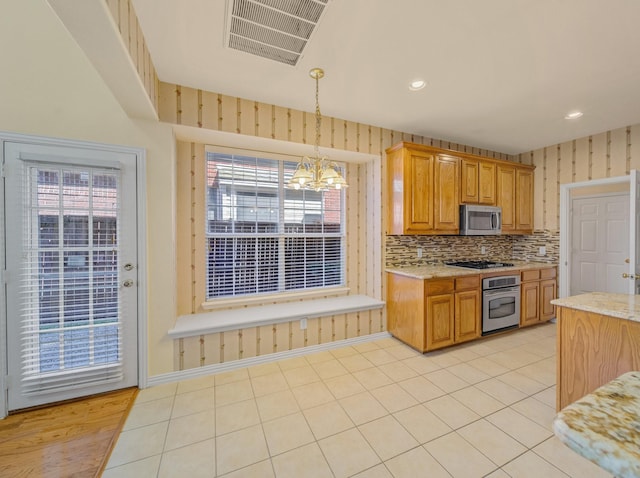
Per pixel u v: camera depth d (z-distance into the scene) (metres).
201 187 2.66
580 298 1.72
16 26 1.86
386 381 2.26
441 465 1.45
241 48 1.76
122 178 2.08
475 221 3.25
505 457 1.50
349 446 1.58
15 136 1.85
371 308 3.02
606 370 1.49
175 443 1.61
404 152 2.86
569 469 1.42
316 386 2.19
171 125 2.19
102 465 1.47
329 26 1.57
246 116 2.41
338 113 2.71
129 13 1.37
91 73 2.00
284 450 1.56
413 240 3.33
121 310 2.10
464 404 1.95
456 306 2.85
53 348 1.94
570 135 3.28
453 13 1.47
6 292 1.83
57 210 1.92
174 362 2.25
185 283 2.60
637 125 2.92
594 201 3.92
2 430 1.72
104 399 2.02
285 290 3.04
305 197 3.13
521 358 2.65
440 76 2.08
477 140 3.46
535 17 1.50
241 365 2.47
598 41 1.69
